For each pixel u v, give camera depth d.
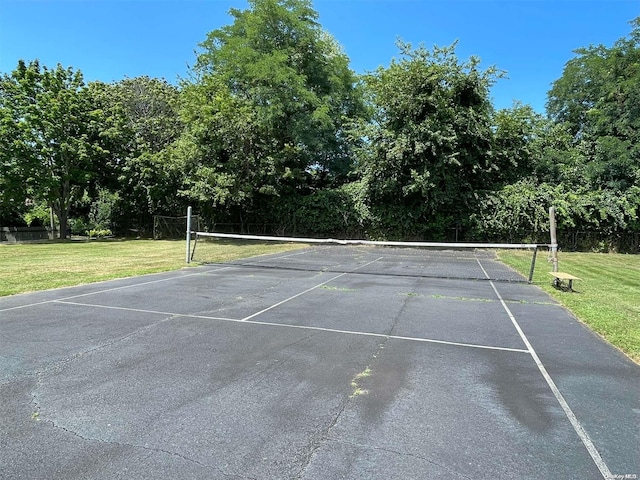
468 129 21.94
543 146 25.98
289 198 28.05
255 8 26.00
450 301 8.52
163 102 32.69
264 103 25.08
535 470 2.82
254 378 4.39
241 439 3.18
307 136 25.61
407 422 3.48
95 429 3.31
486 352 5.33
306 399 3.89
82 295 8.79
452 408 3.75
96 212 35.31
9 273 11.77
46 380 4.29
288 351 5.28
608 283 11.35
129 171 29.02
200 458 2.92
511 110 26.00
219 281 10.82
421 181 21.56
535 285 10.65
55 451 2.99
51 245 23.20
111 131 28.36
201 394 3.98
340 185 30.55
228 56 25.44
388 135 22.52
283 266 14.34
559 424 3.48
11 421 3.44
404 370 4.67
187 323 6.59
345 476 2.73
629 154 22.27
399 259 17.30
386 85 22.52
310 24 27.58
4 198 25.69
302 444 3.12
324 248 22.66
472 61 22.27
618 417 3.62
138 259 15.94
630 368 4.81
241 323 6.62
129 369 4.61
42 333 5.97
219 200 23.77
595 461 2.94
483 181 24.42
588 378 4.50
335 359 5.00
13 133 25.44
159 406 3.72
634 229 22.09
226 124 23.67
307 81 27.25
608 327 6.44
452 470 2.81
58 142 26.92
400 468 2.83
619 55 25.89
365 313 7.39
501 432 3.33
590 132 27.14
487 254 19.91
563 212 21.69
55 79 27.47
